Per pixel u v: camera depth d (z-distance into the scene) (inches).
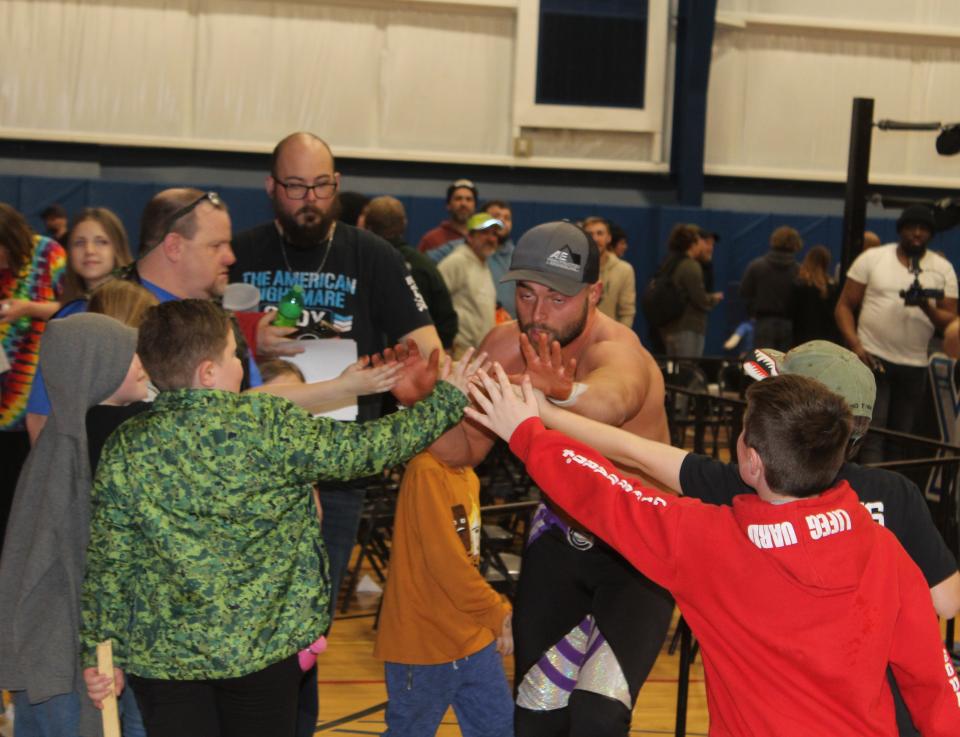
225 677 94.9
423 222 479.5
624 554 88.1
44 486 107.7
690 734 161.5
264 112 471.8
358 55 478.0
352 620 207.6
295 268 146.3
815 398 81.9
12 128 450.0
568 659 114.6
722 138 512.7
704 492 97.1
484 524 218.4
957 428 215.0
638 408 112.2
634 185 508.1
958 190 524.4
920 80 520.7
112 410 106.8
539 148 499.5
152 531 94.0
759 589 81.8
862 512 83.4
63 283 175.5
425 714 130.9
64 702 110.0
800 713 81.4
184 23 462.0
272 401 97.5
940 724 84.5
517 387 102.8
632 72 500.1
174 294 125.1
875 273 264.8
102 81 456.8
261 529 95.7
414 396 114.8
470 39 487.2
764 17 502.9
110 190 448.8
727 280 503.5
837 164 520.1
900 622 83.5
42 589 105.4
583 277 113.0
